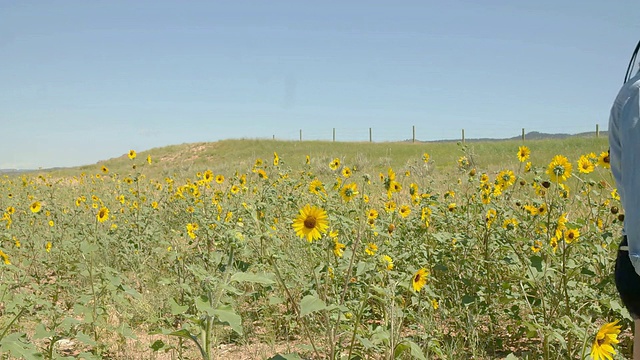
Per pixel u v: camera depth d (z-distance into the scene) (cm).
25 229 763
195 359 414
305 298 246
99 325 415
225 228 505
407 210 556
